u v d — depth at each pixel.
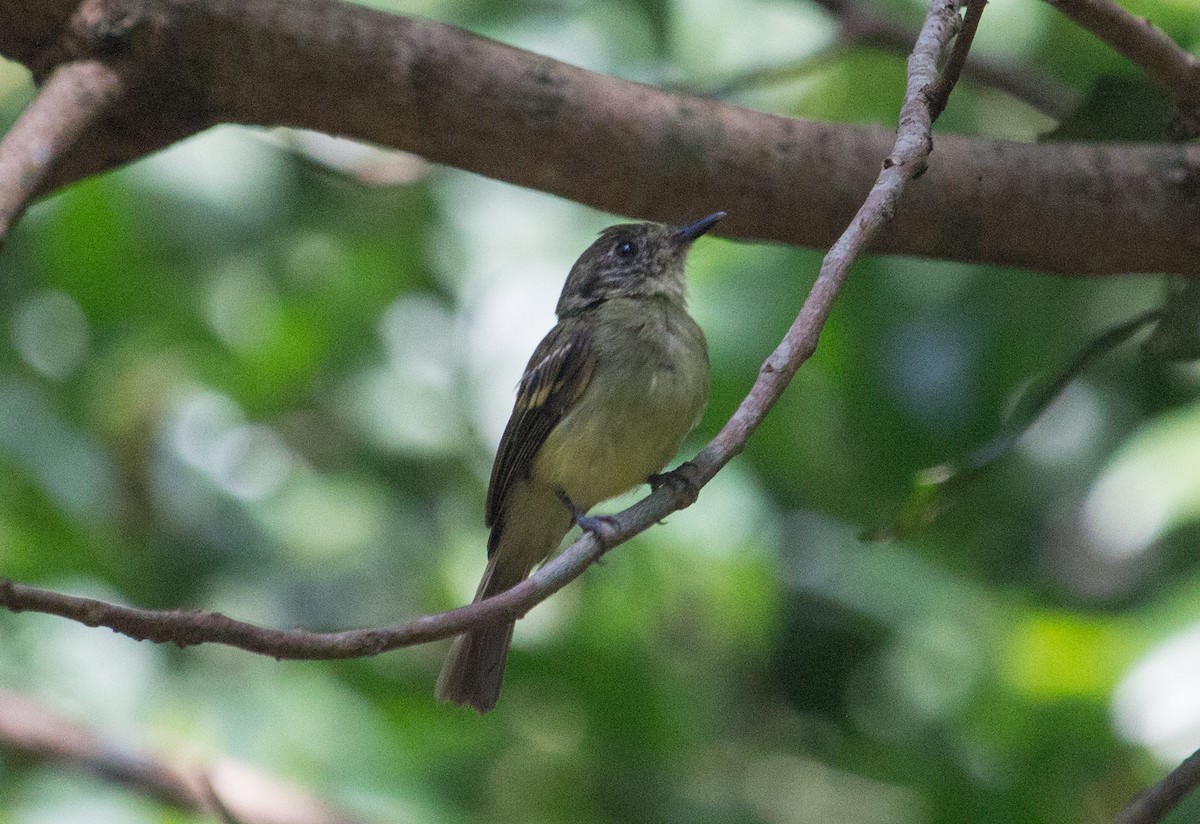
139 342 11.91
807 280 10.11
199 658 11.27
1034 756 9.30
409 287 12.02
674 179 6.92
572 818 11.05
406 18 6.68
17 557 10.99
